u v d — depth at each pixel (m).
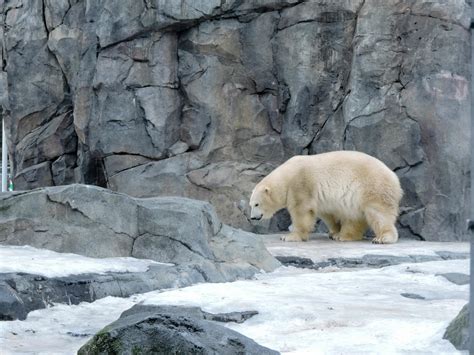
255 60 17.14
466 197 15.84
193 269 9.14
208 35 17.22
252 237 11.09
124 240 9.75
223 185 16.91
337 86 16.80
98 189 9.86
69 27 18.95
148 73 17.38
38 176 19.42
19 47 19.62
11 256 8.65
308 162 15.14
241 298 7.05
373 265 11.66
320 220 17.12
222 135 17.28
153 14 17.09
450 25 15.73
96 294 7.71
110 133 17.61
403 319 6.28
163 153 17.38
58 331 6.28
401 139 15.84
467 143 15.70
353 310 6.81
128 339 4.42
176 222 9.84
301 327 6.05
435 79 15.69
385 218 14.48
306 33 16.77
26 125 19.73
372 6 16.20
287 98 17.08
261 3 16.81
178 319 4.55
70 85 19.20
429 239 15.54
